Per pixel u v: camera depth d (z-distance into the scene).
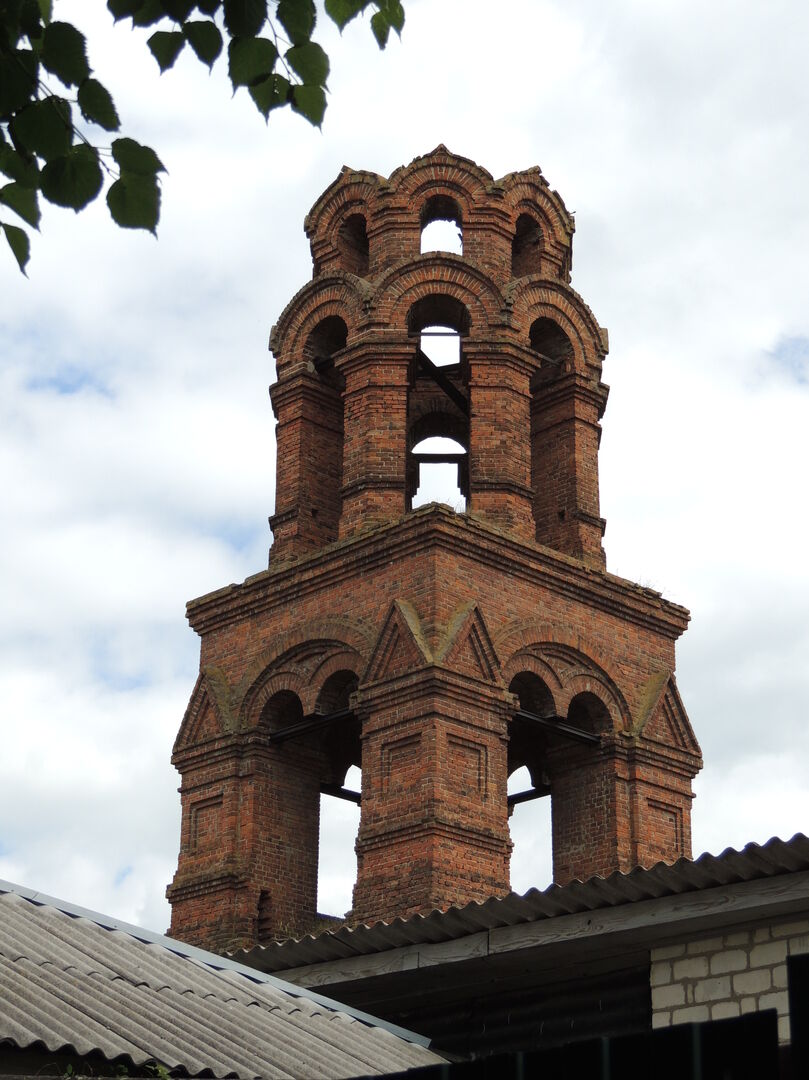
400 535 33.88
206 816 35.38
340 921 34.88
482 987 22.41
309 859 35.06
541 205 39.38
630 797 34.66
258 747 35.19
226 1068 16.12
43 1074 14.76
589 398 37.62
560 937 20.55
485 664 33.22
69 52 8.31
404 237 38.12
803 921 19.39
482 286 37.06
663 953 20.45
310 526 36.78
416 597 33.47
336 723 34.59
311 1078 16.88
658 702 35.59
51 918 18.89
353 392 36.38
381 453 35.66
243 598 36.34
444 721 32.34
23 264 8.23
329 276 37.88
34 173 8.55
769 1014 11.60
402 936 21.91
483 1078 12.83
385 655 33.28
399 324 36.62
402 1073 13.27
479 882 31.73
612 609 35.88
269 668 35.62
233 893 34.12
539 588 34.91
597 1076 12.22
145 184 8.52
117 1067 15.15
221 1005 18.30
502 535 34.28
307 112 8.73
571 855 34.66
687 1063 11.83
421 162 38.66
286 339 38.31
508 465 35.62
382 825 32.25
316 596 35.25
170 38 8.55
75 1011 16.05
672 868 19.12
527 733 36.00
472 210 38.31
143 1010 16.97
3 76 8.38
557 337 38.16
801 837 18.00
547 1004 21.80
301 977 23.30
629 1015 20.92
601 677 35.25
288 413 37.72
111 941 19.05
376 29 8.73
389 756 32.75
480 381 36.25
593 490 37.00
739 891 19.20
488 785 32.56
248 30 8.55
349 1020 19.97
